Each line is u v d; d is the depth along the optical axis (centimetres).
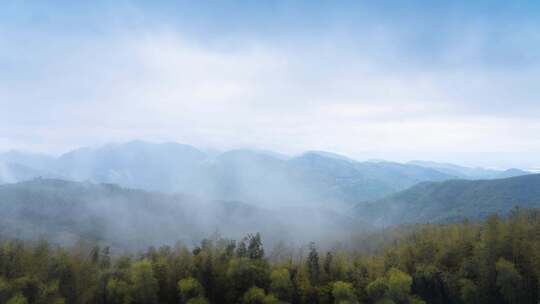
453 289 10988
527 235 11731
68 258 10150
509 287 10281
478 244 11512
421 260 12150
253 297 9825
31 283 9000
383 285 10381
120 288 9494
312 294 10500
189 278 9900
